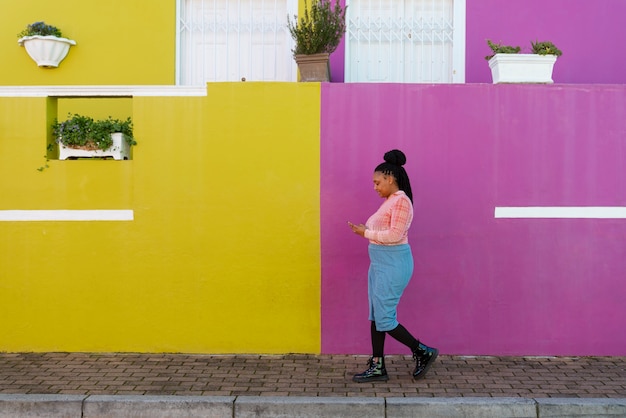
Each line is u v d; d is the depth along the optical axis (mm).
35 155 5977
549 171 5930
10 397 4867
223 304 5980
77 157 6047
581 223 5914
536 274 5930
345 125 5953
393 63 7559
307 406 4754
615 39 7355
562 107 5922
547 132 5922
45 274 5992
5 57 7496
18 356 5914
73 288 5996
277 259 5973
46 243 5992
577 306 5930
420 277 5949
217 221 5973
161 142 5969
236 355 5965
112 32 7488
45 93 5965
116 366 5641
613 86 5914
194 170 5973
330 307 5969
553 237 5922
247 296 5973
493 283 5934
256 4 7633
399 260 5105
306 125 5953
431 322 5953
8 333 6012
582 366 5656
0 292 6008
